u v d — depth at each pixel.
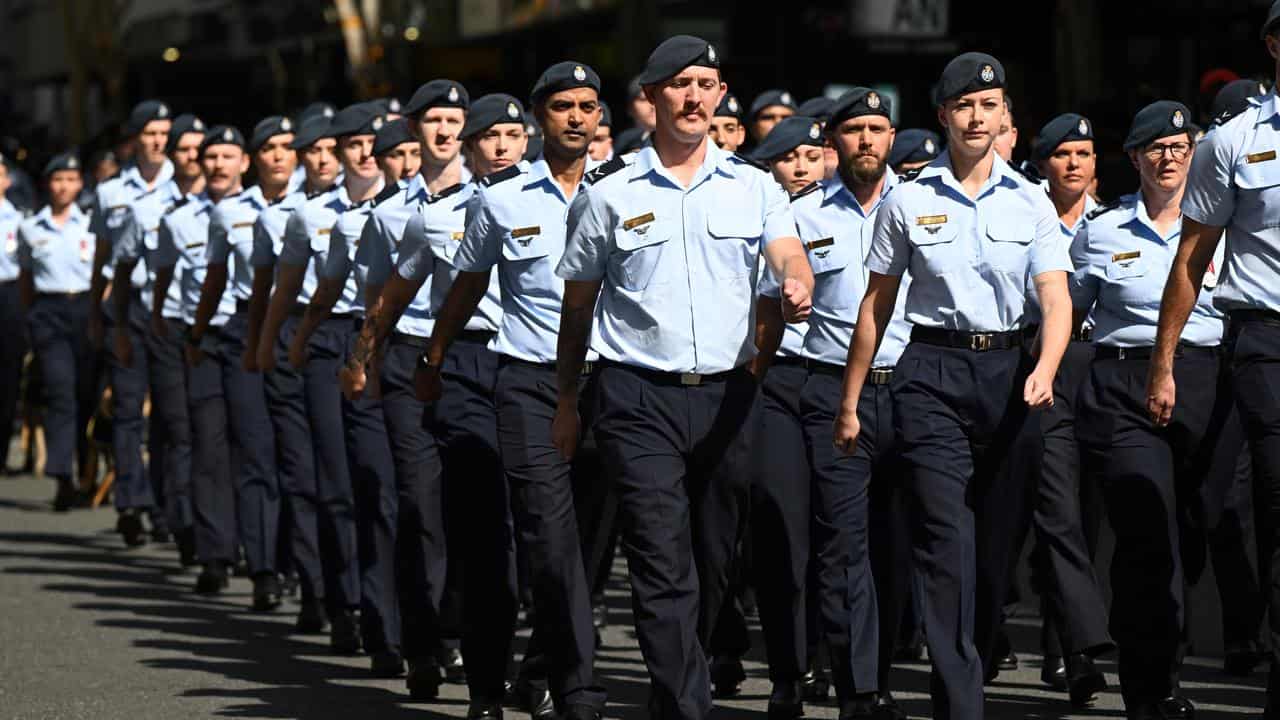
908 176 26.05
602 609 37.56
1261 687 31.66
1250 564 32.50
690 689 24.44
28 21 179.38
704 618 25.70
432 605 31.02
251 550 40.75
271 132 39.97
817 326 30.11
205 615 40.16
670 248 24.73
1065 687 31.80
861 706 28.45
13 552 49.12
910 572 28.17
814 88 70.44
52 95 178.00
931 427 25.69
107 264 49.56
